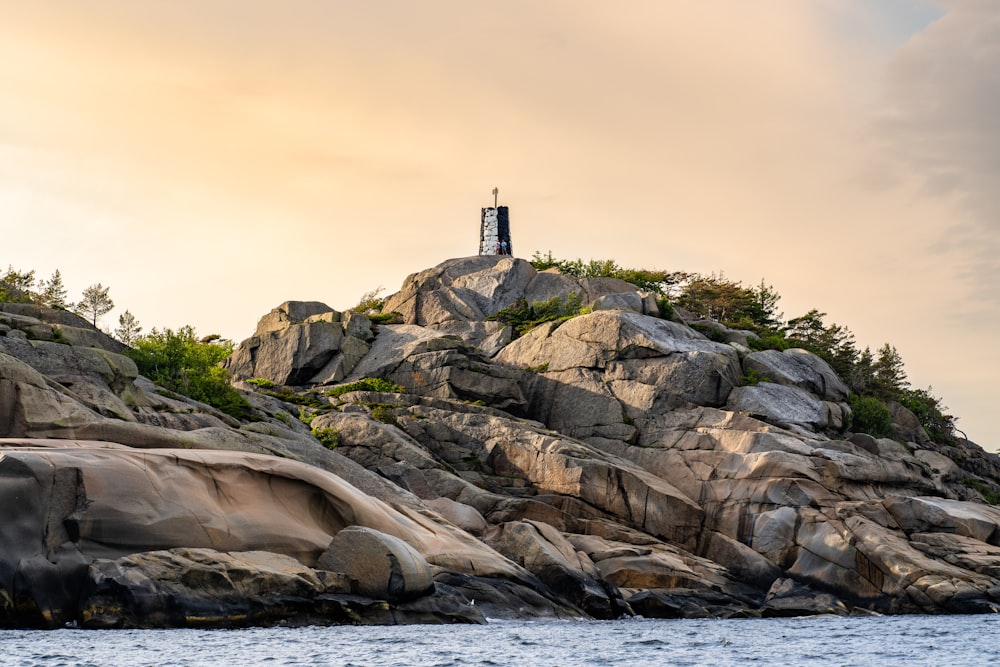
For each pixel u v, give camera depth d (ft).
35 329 202.49
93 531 136.26
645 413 260.01
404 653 122.31
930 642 146.20
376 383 283.79
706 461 236.84
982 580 197.98
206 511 146.92
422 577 151.84
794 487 219.82
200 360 258.98
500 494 227.61
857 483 227.61
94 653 114.01
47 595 129.70
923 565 199.41
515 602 165.89
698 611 189.26
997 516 222.07
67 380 184.85
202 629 131.44
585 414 267.39
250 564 140.46
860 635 154.81
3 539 130.82
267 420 234.17
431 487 221.46
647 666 119.24
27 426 162.61
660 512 222.89
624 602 184.34
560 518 219.00
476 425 246.88
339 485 163.94
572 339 282.56
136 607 129.39
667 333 279.28
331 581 146.51
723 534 222.07
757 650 135.13
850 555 204.95
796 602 199.72
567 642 137.80
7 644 118.73
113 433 167.84
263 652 118.62
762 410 254.47
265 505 155.22
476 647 129.49
